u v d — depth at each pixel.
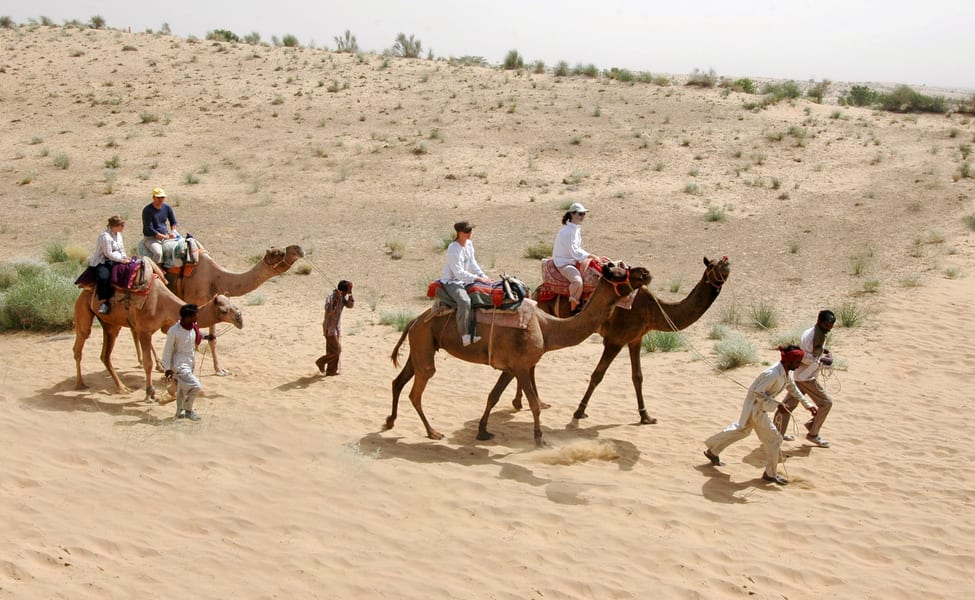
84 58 46.38
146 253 12.60
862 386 12.47
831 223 25.72
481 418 10.06
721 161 32.94
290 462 9.00
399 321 16.19
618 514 7.99
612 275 9.35
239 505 7.83
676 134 36.06
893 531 7.73
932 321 16.08
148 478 8.31
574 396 12.15
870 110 42.59
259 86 42.91
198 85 42.78
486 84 43.69
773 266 21.44
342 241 24.38
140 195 29.16
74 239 23.75
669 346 14.72
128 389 11.78
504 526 7.65
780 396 11.88
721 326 15.55
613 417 11.16
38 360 13.31
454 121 37.84
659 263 21.88
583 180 30.94
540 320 9.69
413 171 32.00
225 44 51.03
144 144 34.94
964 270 20.30
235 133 36.44
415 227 26.06
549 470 9.12
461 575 6.68
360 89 42.53
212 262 12.80
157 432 9.65
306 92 41.94
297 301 18.52
